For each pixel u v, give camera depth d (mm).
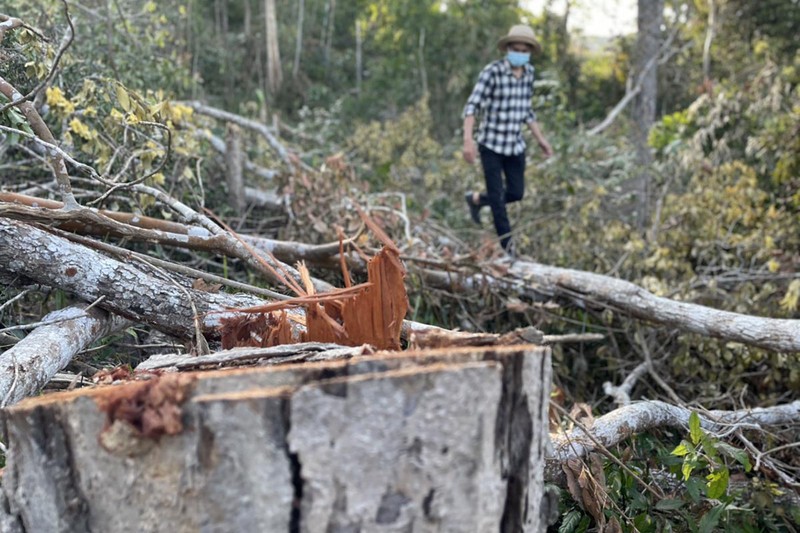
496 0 13797
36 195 3973
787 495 2990
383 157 7164
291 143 7973
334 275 4066
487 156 4859
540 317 4152
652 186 7176
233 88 11820
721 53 13945
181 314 2578
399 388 1198
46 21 4137
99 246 2650
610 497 2473
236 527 1193
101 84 4086
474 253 4176
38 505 1312
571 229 5266
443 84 12898
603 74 14938
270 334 1996
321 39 15312
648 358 4008
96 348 2666
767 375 3943
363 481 1197
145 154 3463
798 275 4469
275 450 1180
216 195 4902
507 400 1319
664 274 4844
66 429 1270
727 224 5418
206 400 1173
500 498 1317
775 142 6129
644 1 7887
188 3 9359
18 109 2838
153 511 1233
